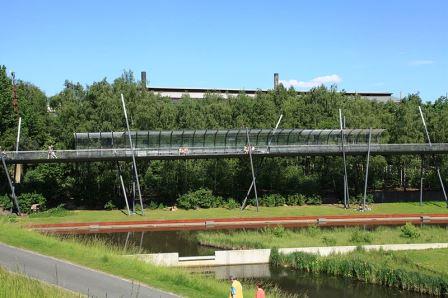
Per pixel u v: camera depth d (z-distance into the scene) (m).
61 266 29.44
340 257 42.66
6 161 68.56
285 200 81.62
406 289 37.59
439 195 88.56
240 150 75.38
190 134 76.06
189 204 77.12
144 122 83.75
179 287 26.73
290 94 106.62
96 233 58.06
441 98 112.25
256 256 44.16
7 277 23.48
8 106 79.69
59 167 77.75
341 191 88.00
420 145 79.50
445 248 45.81
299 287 37.72
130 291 25.16
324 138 80.75
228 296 26.20
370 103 105.38
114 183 79.44
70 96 96.06
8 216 65.44
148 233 58.62
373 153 79.62
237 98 101.00
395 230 55.81
